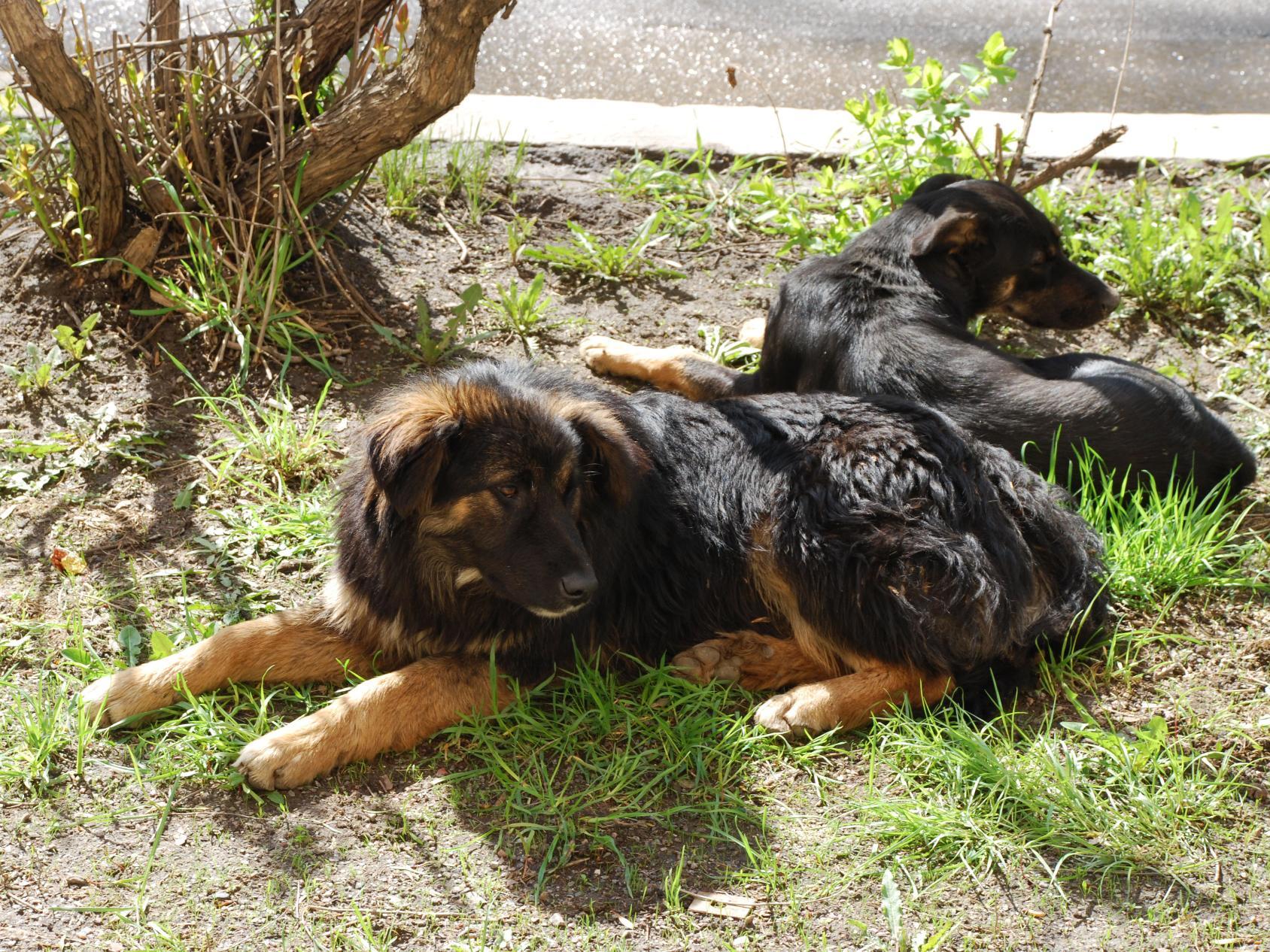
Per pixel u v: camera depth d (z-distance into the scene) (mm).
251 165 3285
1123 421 2924
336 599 2697
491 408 2588
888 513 2701
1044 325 3320
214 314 3191
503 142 3816
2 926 2387
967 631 2678
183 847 2480
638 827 2541
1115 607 2850
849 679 2686
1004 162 3734
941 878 2488
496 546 2592
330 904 2436
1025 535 2770
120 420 3062
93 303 3232
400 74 3178
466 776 2574
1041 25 5121
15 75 3205
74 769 2555
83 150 3160
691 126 3953
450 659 2662
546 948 2406
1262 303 3500
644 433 2771
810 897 2467
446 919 2430
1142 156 3908
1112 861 2506
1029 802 2547
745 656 2754
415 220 3568
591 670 2715
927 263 3186
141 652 2715
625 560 2736
